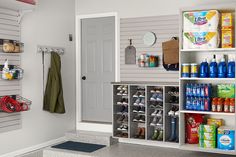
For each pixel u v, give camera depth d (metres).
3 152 4.58
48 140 5.42
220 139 4.43
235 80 4.31
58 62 5.39
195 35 4.52
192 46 4.54
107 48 5.98
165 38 5.20
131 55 5.46
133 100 5.24
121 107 5.46
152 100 5.03
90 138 5.39
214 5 4.41
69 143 5.35
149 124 5.10
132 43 5.46
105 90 6.04
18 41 4.74
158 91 5.02
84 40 6.18
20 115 4.84
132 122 5.22
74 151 4.81
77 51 6.08
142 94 5.14
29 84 5.02
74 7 6.01
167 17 5.16
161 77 5.24
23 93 4.91
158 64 5.26
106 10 5.70
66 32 5.82
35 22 5.12
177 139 4.91
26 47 4.95
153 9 5.28
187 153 4.75
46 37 5.35
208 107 4.52
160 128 5.17
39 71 5.22
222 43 4.41
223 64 4.45
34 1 4.59
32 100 5.08
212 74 4.50
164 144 5.16
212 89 4.79
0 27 4.51
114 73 5.93
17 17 4.77
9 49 4.46
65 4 5.78
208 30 4.43
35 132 5.14
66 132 5.64
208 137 4.49
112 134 5.30
